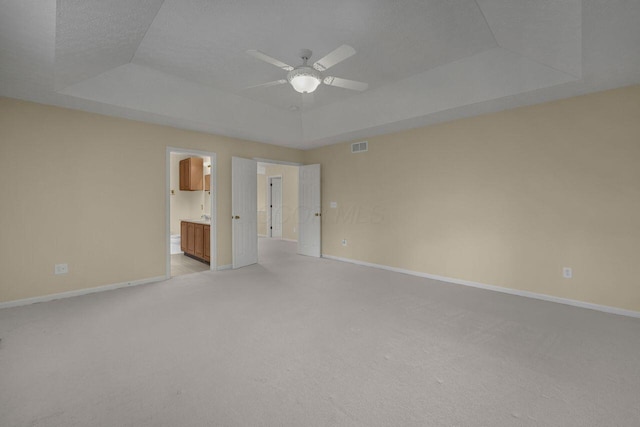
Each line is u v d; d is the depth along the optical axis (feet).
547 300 11.50
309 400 5.69
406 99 13.00
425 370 6.71
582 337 8.33
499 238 12.67
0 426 4.90
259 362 7.00
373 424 5.09
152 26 8.55
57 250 11.45
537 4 7.18
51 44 7.47
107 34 8.19
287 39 9.30
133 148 13.28
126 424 5.01
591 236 10.60
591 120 10.51
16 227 10.66
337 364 6.93
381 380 6.33
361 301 11.33
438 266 14.62
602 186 10.36
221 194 16.69
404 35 9.13
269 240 29.32
